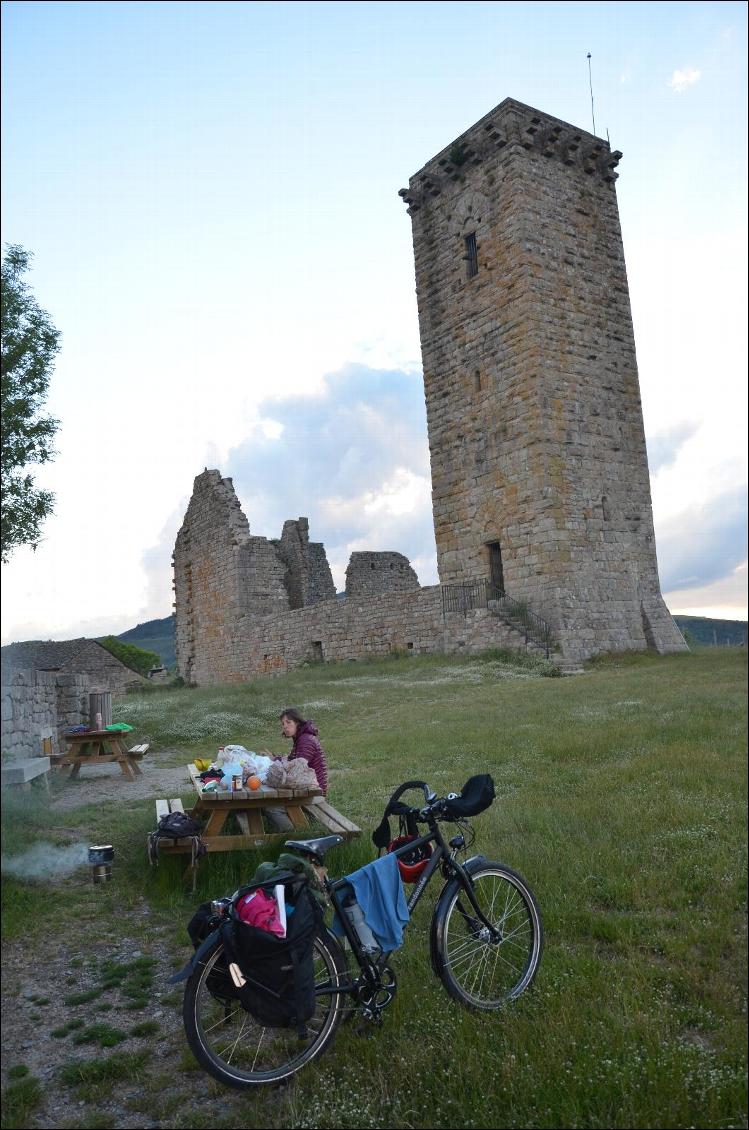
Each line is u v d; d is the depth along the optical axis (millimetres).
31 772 4637
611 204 29406
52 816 6340
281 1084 3607
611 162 29438
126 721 17531
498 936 4426
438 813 4348
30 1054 3812
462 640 26953
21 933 4922
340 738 14227
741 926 4867
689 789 8023
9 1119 3248
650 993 4121
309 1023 3951
